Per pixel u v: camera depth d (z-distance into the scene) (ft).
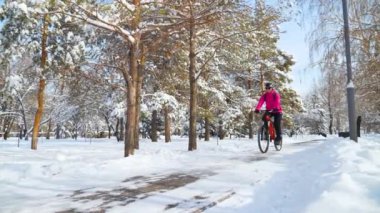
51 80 68.13
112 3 31.96
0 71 72.33
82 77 51.65
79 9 31.73
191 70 47.34
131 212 15.81
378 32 52.21
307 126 222.48
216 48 48.24
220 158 32.42
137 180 22.63
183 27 39.52
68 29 55.26
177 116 88.94
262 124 37.63
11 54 57.31
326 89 61.31
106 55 49.06
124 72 36.11
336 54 54.29
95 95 91.81
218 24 42.96
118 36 48.08
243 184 20.58
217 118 104.37
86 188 20.65
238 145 49.03
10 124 146.61
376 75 58.13
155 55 54.19
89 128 128.16
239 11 40.01
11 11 47.88
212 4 37.93
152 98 75.25
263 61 96.07
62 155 39.32
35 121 59.77
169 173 24.95
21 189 20.58
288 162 28.43
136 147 53.31
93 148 56.54
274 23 44.19
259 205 16.10
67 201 17.87
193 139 45.75
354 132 35.53
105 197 18.48
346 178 14.69
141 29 35.40
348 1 48.73
